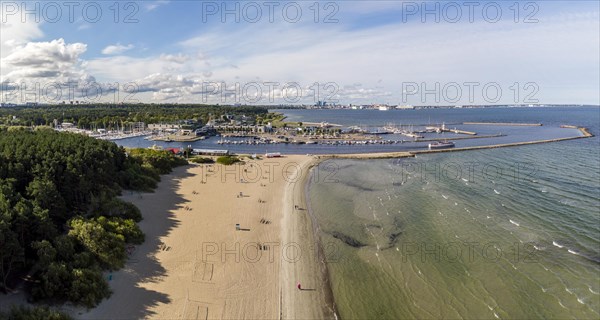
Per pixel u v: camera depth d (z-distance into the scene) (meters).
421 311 45.97
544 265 55.41
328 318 44.56
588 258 57.09
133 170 96.25
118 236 55.09
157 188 94.88
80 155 75.44
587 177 107.25
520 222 72.06
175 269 52.59
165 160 118.69
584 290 48.84
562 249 60.34
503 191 93.94
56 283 42.12
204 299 46.25
